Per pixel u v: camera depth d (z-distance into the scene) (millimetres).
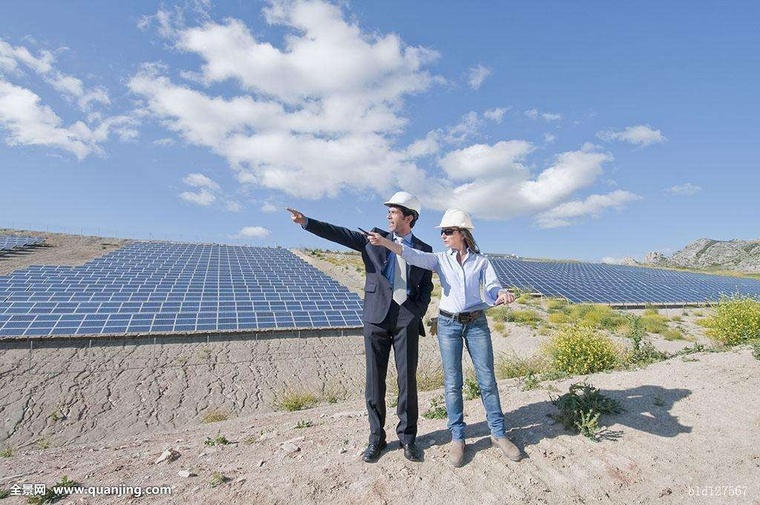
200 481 3812
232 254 45688
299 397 12727
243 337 17297
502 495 3498
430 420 5180
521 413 5129
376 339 3967
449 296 4113
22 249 39875
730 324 10352
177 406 12453
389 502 3375
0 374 12883
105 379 13367
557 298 27625
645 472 3867
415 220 4160
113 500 3471
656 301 28422
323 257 51219
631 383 6156
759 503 3484
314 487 3570
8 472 4859
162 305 19703
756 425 4793
